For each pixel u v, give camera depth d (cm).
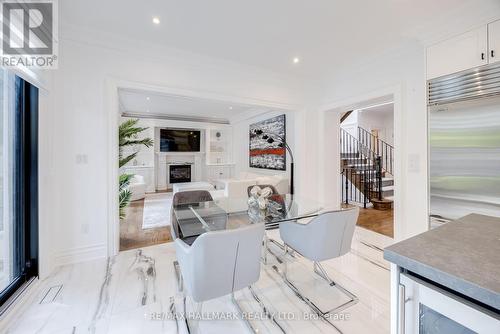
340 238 192
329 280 216
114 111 264
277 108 384
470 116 193
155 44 278
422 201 261
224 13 219
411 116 273
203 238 133
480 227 105
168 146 795
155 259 261
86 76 252
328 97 399
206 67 320
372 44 277
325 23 234
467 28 196
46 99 220
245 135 738
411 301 76
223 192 492
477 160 189
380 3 203
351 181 575
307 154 410
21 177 205
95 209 258
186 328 158
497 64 180
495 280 60
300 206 267
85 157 252
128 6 209
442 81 212
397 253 79
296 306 182
